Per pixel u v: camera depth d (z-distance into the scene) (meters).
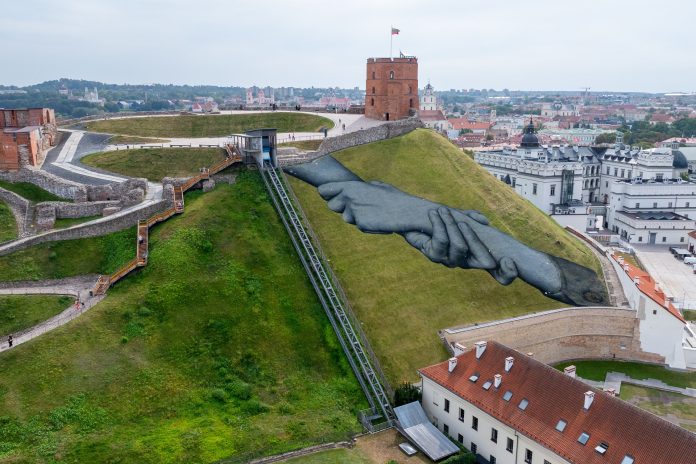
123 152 104.56
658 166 180.88
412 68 134.88
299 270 80.69
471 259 91.88
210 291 71.56
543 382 57.03
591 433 50.81
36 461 48.78
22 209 83.75
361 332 75.44
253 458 54.09
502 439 56.84
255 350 67.38
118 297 68.00
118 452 51.16
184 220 81.56
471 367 63.59
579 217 164.00
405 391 67.44
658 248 161.00
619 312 87.94
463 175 110.19
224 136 127.31
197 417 57.66
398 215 96.50
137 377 59.22
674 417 73.00
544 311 86.25
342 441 59.84
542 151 191.75
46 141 109.62
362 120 138.25
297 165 101.12
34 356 58.00
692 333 97.44
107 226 78.75
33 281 71.69
